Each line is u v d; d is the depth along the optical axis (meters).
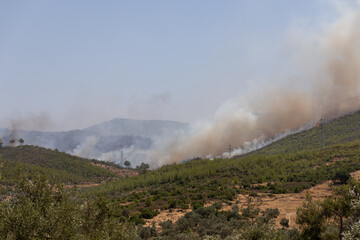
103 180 196.38
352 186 34.53
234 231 40.66
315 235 35.38
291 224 53.88
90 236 27.56
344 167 94.62
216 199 81.94
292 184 91.06
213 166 127.00
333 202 34.12
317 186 84.25
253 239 30.66
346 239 27.08
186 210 74.19
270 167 118.06
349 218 36.72
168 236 50.19
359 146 123.62
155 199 88.38
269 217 58.34
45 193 24.97
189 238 47.38
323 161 112.88
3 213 20.36
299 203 68.62
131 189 117.75
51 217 22.17
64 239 22.00
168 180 121.31
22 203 22.39
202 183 105.50
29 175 25.84
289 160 122.44
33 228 20.52
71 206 24.33
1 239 19.64
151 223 64.94
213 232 50.09
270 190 88.88
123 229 30.62
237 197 83.19
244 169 119.94
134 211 75.38
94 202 29.62
